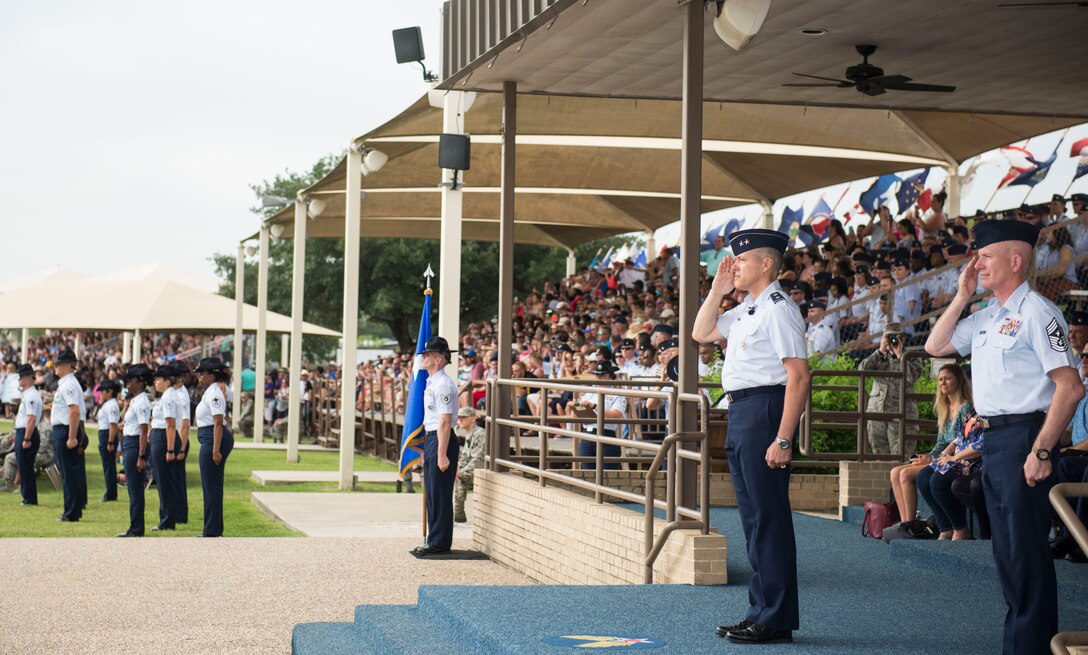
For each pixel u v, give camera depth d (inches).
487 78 486.6
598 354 602.2
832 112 710.5
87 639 327.9
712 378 559.8
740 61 457.1
